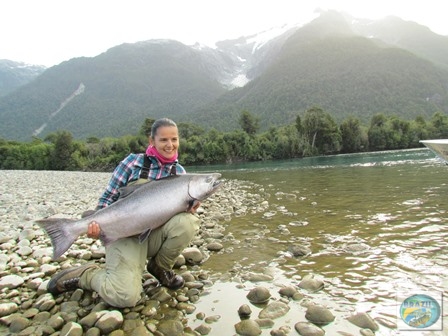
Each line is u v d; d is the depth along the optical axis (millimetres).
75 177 29406
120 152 83250
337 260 4762
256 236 6344
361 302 3494
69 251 5648
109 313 3334
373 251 5004
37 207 10977
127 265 3639
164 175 4129
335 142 74438
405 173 16312
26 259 5504
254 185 16906
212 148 78812
